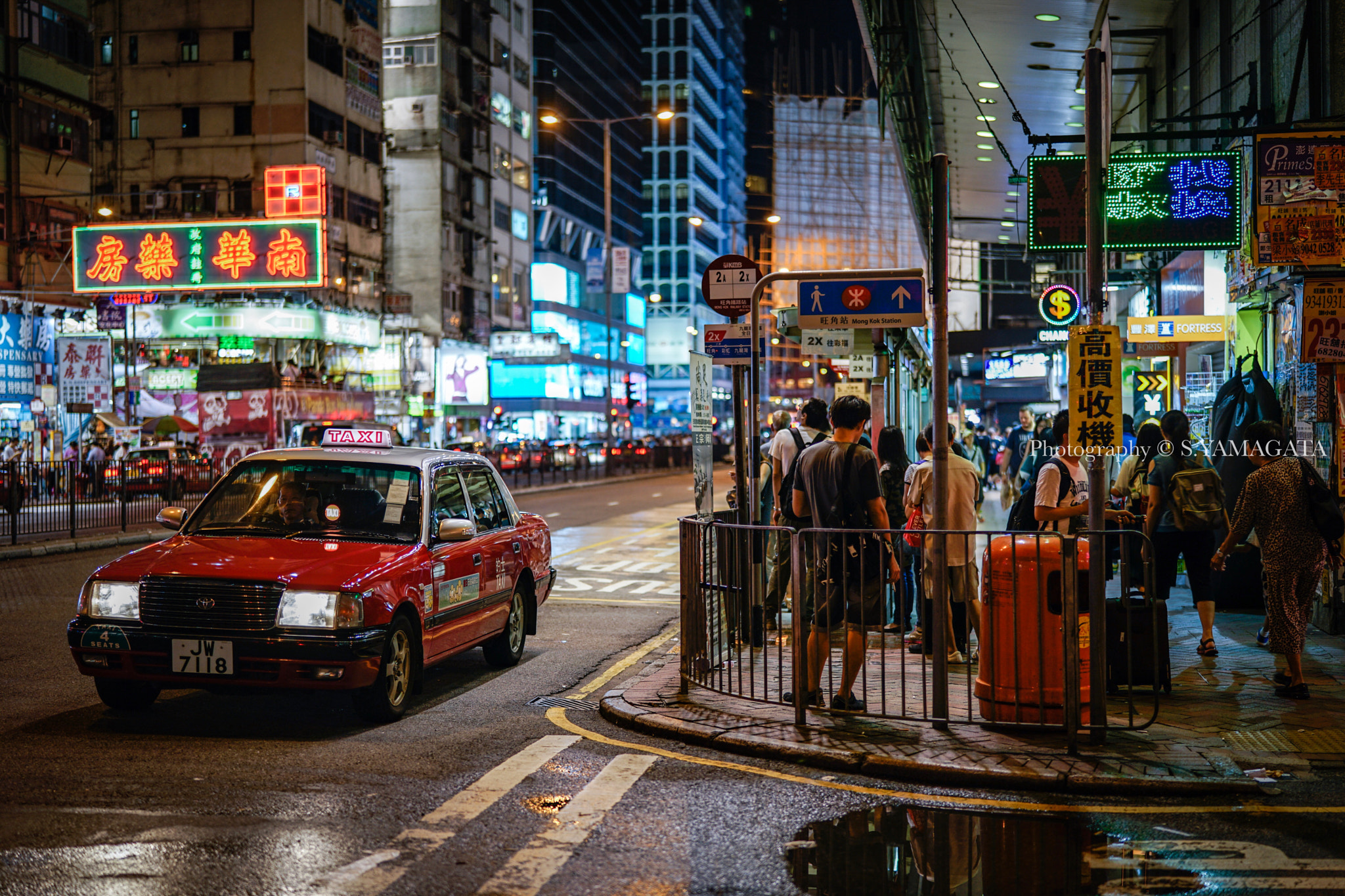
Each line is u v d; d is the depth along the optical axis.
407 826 5.05
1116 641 7.62
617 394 97.62
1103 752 6.21
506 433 65.56
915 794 5.68
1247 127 12.39
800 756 6.24
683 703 7.43
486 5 68.06
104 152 50.84
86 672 6.93
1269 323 12.68
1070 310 23.41
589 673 8.96
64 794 5.46
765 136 153.38
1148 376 19.34
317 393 38.88
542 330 84.00
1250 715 7.22
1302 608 7.75
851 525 7.18
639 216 121.12
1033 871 4.60
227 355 42.41
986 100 22.98
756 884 4.42
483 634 8.63
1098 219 6.39
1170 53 17.67
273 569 6.91
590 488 41.91
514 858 4.67
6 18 34.84
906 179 25.52
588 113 103.69
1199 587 9.39
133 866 4.46
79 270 38.94
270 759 6.20
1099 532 6.34
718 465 66.00
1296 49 11.60
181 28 50.47
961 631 8.85
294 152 49.97
